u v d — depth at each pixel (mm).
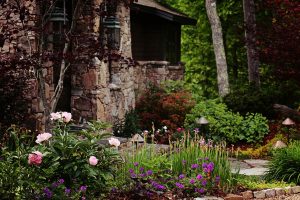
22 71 11984
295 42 16453
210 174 9820
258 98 17641
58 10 11047
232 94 18297
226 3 27125
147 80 21156
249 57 20734
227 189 9781
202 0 28375
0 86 11312
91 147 8672
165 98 18484
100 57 10656
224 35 28781
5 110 11414
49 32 10906
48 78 13016
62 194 7879
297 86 19828
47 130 10516
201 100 20391
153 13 21797
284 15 16984
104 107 14938
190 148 10586
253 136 16375
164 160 10266
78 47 10703
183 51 31578
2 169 7742
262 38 17703
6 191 7594
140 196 8719
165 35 22859
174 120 17516
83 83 14562
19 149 8289
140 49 22297
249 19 20781
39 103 12508
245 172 11695
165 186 9430
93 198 8352
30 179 7859
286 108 17656
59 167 8422
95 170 8406
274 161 11141
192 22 24359
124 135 15805
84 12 14328
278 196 9977
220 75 20953
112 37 14094
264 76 24500
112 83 16297
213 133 16578
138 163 9867
